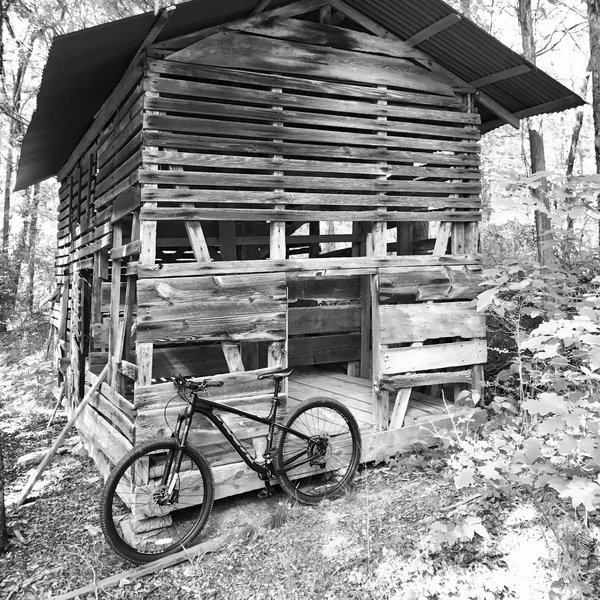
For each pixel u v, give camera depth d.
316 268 4.37
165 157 3.76
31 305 15.49
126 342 4.31
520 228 10.35
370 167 4.64
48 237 20.30
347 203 4.52
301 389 6.33
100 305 5.84
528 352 5.72
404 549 3.18
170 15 3.31
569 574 2.65
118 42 3.60
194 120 3.87
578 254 6.01
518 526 3.17
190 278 3.82
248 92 4.10
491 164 12.93
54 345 9.87
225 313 3.93
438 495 3.80
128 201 4.10
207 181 3.91
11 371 10.71
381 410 4.70
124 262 6.76
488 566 2.93
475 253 5.19
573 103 5.23
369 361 7.03
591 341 2.56
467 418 4.39
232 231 6.74
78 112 5.39
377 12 4.55
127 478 3.77
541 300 4.63
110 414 4.51
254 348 6.12
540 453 2.53
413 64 4.91
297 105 4.30
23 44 13.93
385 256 4.75
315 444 4.14
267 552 3.43
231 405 3.92
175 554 3.42
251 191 4.10
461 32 4.44
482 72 4.99
